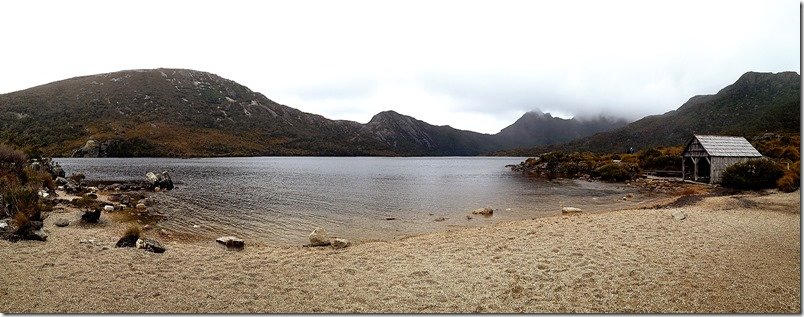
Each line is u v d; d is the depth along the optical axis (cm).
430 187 4888
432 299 1036
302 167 10956
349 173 8194
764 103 19738
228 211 2870
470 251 1516
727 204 2466
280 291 1104
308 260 1437
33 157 5075
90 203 2839
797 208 2261
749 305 930
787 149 5525
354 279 1208
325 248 1683
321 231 1788
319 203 3359
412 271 1276
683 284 1071
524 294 1053
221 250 1606
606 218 2078
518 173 8000
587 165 6744
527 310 951
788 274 1115
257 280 1198
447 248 1586
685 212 2177
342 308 984
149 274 1223
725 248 1402
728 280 1084
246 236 2030
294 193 4153
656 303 962
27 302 968
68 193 3409
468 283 1149
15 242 1481
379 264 1370
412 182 5750
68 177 5372
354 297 1058
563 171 7038
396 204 3300
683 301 966
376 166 12556
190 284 1148
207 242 1834
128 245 1555
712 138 4553
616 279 1132
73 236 1695
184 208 2972
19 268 1198
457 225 2339
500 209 2962
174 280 1178
